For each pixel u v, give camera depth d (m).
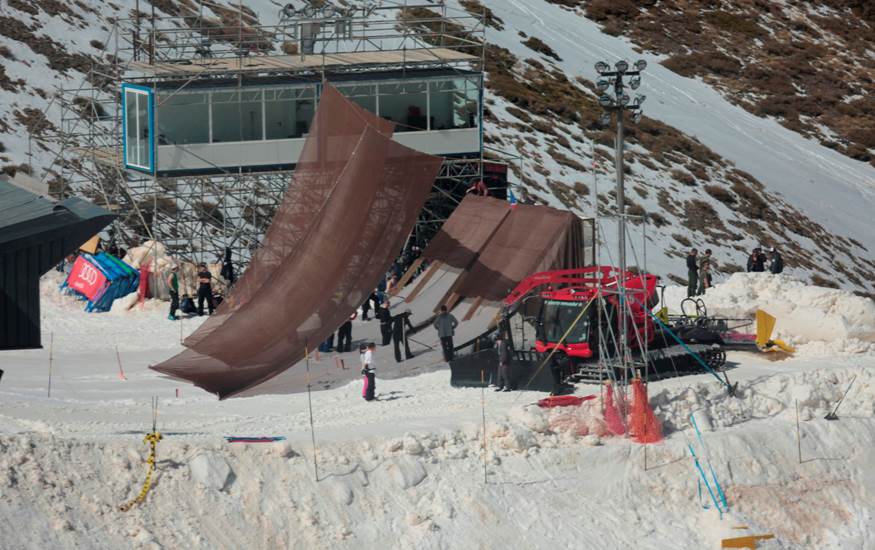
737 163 125.44
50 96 98.12
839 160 137.25
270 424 40.81
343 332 54.50
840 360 52.41
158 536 32.12
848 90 157.12
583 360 46.75
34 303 34.34
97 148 87.31
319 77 81.31
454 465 38.09
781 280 63.34
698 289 66.25
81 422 39.38
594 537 37.19
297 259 46.91
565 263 56.78
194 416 42.09
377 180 48.34
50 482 32.12
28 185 36.75
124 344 59.56
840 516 42.09
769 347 54.12
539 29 146.50
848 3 187.12
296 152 78.50
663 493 40.03
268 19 119.31
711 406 44.66
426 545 35.00
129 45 109.31
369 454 37.16
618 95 43.75
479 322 53.50
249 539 33.38
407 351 52.34
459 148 82.38
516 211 59.12
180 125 76.31
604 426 41.56
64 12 109.69
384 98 80.44
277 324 47.38
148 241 74.25
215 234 82.44
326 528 34.53
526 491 38.00
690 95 142.50
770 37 168.50
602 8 161.12
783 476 42.53
